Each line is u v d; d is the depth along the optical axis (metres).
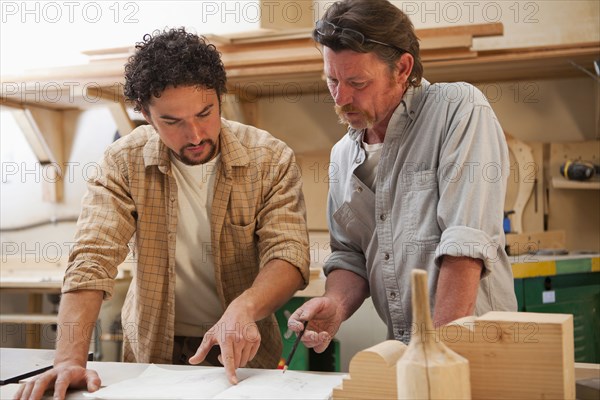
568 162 2.55
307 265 1.39
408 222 1.32
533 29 2.57
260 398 1.03
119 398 1.06
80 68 2.35
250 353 1.20
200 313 1.53
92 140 3.00
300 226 1.42
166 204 1.45
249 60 2.25
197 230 1.48
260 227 1.46
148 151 1.43
